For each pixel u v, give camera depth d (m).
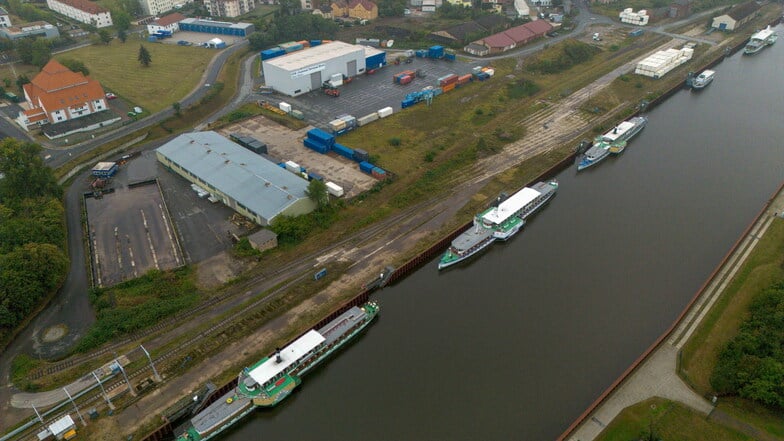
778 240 110.06
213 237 112.25
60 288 98.50
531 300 99.38
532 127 163.25
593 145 150.12
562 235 117.50
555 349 88.56
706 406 74.88
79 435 72.75
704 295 95.69
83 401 77.06
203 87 192.00
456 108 174.88
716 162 145.25
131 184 130.88
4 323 85.88
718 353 83.00
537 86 193.25
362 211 121.31
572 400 79.62
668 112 176.75
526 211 122.19
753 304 91.25
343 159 144.00
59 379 80.00
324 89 191.38
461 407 79.12
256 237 107.50
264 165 129.88
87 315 92.44
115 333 87.31
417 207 123.31
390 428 76.75
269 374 80.00
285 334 88.62
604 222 121.44
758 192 131.38
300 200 115.56
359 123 161.62
